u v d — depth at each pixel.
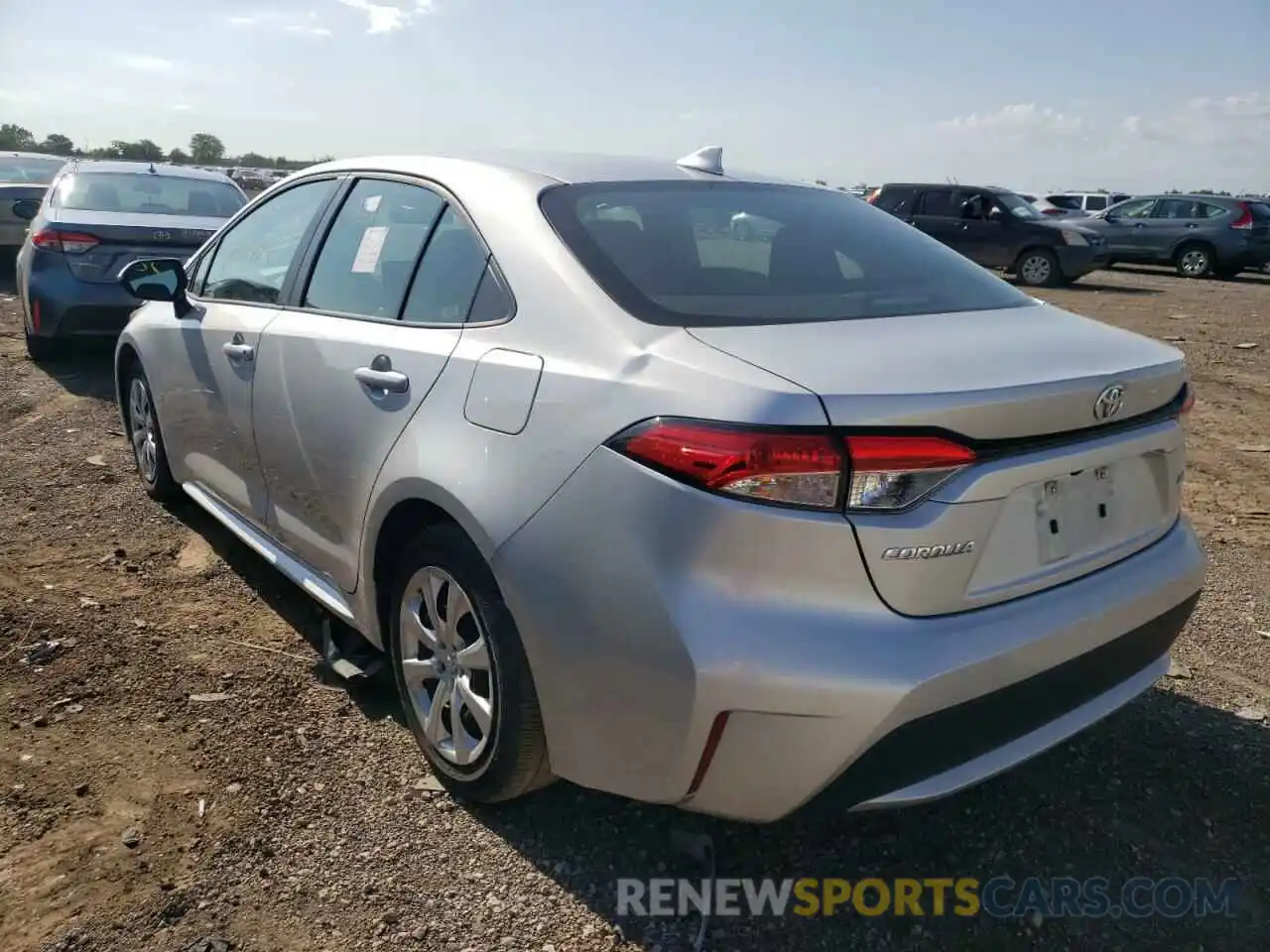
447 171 3.03
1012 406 2.09
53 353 7.84
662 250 2.62
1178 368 2.54
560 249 2.56
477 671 2.58
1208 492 5.75
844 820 2.71
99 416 6.43
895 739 2.03
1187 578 2.60
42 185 11.93
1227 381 9.00
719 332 2.28
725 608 2.02
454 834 2.61
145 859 2.48
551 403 2.32
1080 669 2.32
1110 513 2.43
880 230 3.19
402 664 2.87
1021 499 2.19
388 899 2.38
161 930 2.26
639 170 3.11
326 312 3.24
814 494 1.98
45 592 3.89
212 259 4.21
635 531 2.10
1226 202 20.61
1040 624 2.19
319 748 2.96
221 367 3.72
